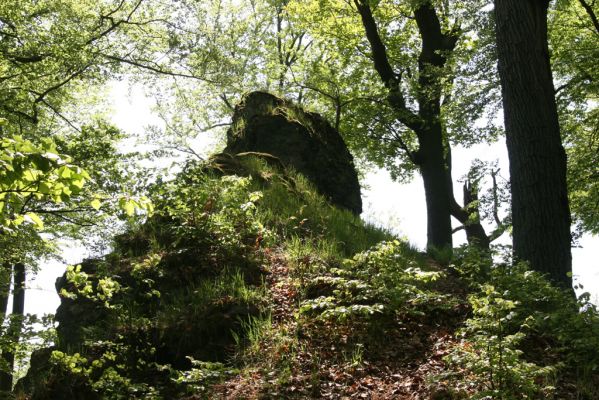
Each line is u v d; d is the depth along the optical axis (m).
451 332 7.37
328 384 6.41
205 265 8.88
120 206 4.70
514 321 6.86
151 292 8.55
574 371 6.46
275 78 25.11
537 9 10.90
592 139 19.41
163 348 7.68
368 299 7.77
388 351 7.01
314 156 14.23
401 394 6.08
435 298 7.64
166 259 8.97
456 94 18.72
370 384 6.33
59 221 12.34
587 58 17.36
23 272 15.27
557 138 10.61
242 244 9.30
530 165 10.42
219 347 7.50
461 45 20.66
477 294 8.31
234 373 6.85
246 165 12.77
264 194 11.70
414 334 7.33
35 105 16.00
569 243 10.40
